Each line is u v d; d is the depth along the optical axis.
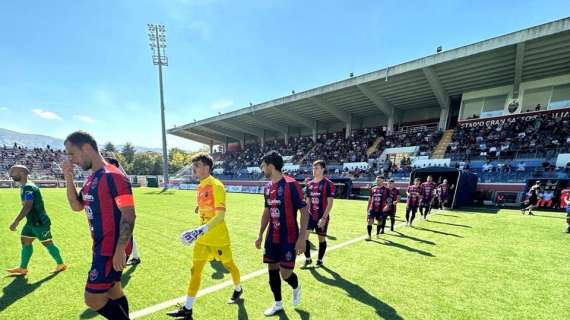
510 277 4.20
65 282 3.92
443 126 24.25
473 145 20.73
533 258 5.16
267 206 3.22
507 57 17.72
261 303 3.32
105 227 2.05
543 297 3.51
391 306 3.25
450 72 20.44
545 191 13.08
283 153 36.50
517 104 20.48
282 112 31.52
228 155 46.03
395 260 5.04
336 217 10.38
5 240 6.33
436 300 3.42
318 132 37.59
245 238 6.83
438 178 15.54
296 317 2.98
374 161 25.20
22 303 3.29
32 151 41.91
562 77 18.92
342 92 25.70
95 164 2.16
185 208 12.54
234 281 3.30
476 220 9.75
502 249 5.79
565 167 14.94
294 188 2.94
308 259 4.82
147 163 65.88
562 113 18.59
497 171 17.41
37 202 4.12
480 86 22.00
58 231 7.37
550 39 15.50
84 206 2.18
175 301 3.38
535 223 9.09
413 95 24.98
